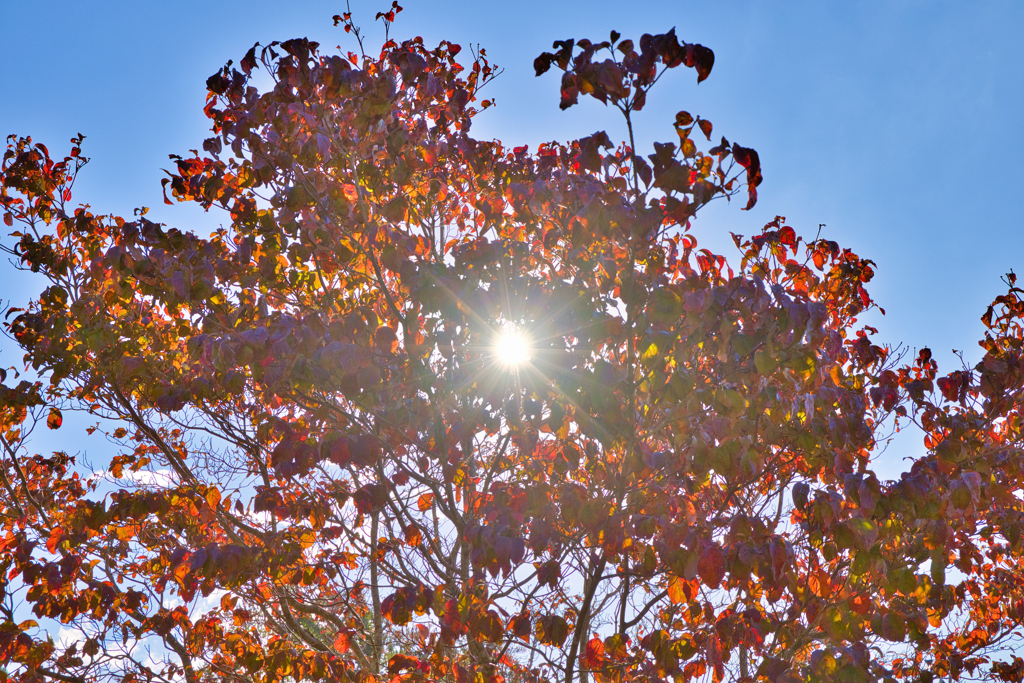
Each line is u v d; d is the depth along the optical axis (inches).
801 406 153.3
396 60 177.2
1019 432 188.9
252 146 169.0
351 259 179.8
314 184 175.8
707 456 142.9
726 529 159.6
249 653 192.7
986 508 179.8
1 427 222.1
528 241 183.6
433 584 188.5
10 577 199.3
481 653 183.5
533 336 155.7
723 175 126.6
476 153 199.2
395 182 176.2
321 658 196.4
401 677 185.0
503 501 167.8
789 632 156.8
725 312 141.9
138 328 197.5
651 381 147.7
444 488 195.8
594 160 137.5
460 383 176.4
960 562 174.2
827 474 175.0
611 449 165.0
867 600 153.0
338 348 154.1
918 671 213.2
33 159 201.2
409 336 177.0
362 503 178.1
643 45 125.2
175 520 210.7
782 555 132.7
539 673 176.7
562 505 157.4
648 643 159.6
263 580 201.9
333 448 167.5
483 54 205.8
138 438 232.5
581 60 127.7
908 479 152.3
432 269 165.2
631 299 141.8
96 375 203.9
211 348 159.6
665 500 159.0
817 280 171.8
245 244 177.5
